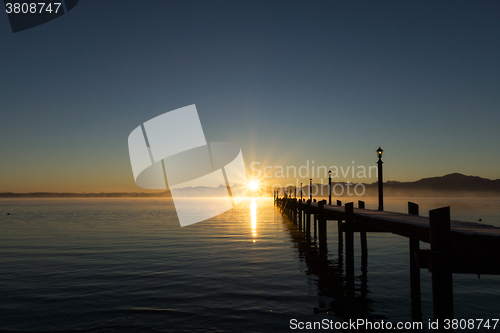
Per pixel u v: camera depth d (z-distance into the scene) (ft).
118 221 126.11
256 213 183.11
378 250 58.39
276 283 35.88
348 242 35.45
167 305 28.73
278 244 64.85
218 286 34.63
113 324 24.53
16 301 29.81
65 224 112.57
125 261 47.83
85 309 27.73
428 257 16.92
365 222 31.48
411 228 21.17
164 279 37.55
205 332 23.16
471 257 16.02
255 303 29.30
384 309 27.96
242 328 23.89
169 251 56.54
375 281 36.78
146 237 76.18
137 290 33.19
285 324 24.70
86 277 38.45
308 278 38.06
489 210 197.16
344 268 43.34
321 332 23.20
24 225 108.78
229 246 62.18
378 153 49.06
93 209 244.63
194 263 46.37
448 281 16.08
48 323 24.85
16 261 48.01
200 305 28.73
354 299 30.42
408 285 35.14
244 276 38.91
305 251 56.65
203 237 76.02
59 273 40.47
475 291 32.99
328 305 28.81
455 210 195.42
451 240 16.35
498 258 14.38
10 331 23.50
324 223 50.75
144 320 25.30
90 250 57.57
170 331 23.32
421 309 27.94
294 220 104.22
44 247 61.21
